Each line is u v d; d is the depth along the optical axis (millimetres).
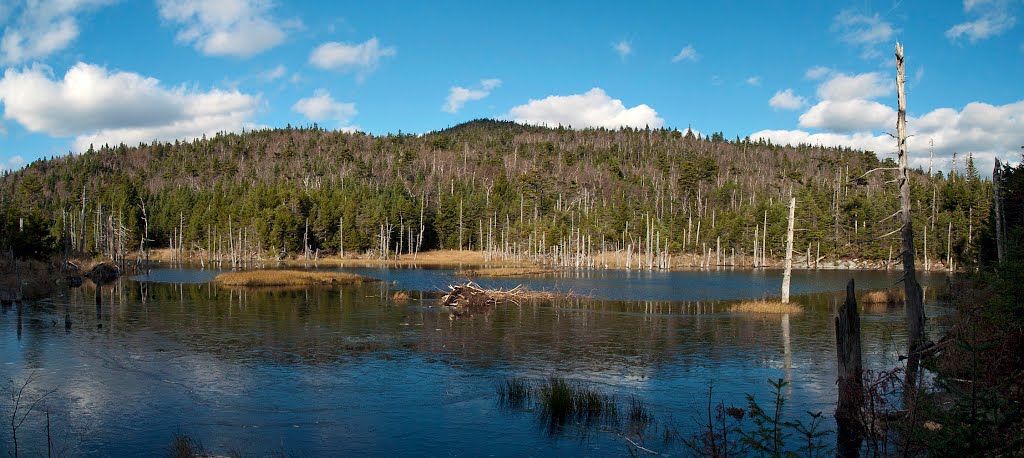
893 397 15211
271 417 15609
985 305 12109
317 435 14227
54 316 34938
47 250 75312
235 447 13430
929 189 110500
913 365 15008
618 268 104625
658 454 12734
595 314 37438
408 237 138875
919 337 17125
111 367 21281
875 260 102500
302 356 23422
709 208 146125
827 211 115312
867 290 57188
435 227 145500
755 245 110188
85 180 187875
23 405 16578
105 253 113438
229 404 16766
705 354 23922
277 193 137250
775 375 20156
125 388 18438
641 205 134000
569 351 24609
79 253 94000
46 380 19375
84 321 32938
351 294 50969
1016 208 43625
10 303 41875
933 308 38469
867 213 105562
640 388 18438
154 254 135125
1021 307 10305
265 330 30047
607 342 26844
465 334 29016
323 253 131000
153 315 35781
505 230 133750
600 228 118500
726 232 118750
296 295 49750
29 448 13312
